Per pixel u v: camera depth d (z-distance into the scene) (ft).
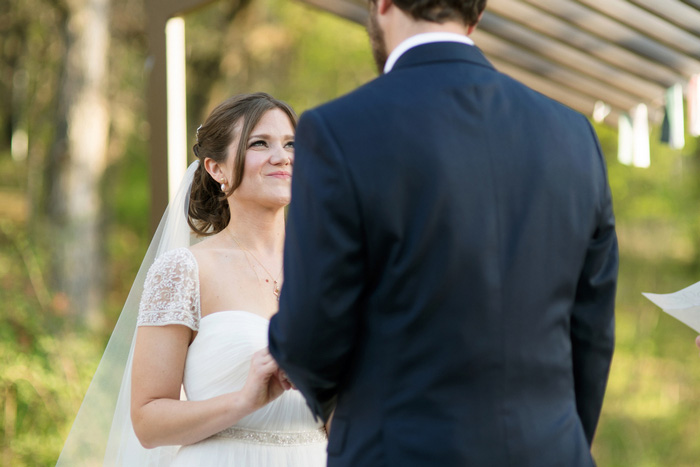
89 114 37.86
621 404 37.86
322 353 5.43
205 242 8.61
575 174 5.83
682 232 46.62
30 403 20.65
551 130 5.83
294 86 49.62
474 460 5.36
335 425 5.78
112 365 9.32
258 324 8.13
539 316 5.60
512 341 5.48
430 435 5.37
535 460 5.49
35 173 41.34
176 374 7.97
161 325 7.90
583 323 6.00
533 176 5.63
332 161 5.36
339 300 5.34
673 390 38.09
